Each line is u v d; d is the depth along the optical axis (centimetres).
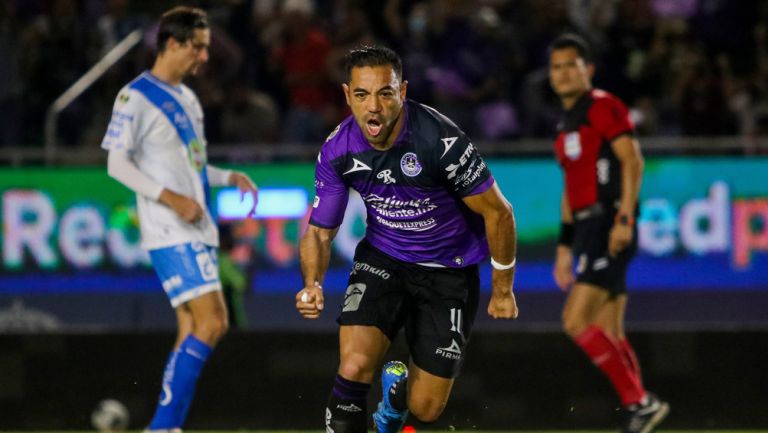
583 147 2169
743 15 3784
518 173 2955
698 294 2930
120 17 3744
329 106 3500
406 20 3766
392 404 1770
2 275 2961
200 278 1925
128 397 2488
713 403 2489
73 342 2500
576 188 2191
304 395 2484
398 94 1483
